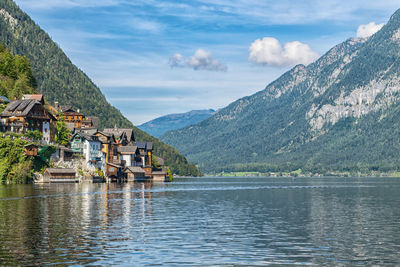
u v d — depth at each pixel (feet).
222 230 211.00
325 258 155.74
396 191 588.50
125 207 307.37
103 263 144.77
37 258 149.38
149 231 204.74
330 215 277.23
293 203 367.04
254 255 158.92
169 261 148.97
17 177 576.20
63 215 253.24
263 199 410.72
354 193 533.55
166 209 302.04
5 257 150.20
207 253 161.07
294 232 207.00
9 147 579.48
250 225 228.43
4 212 262.88
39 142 643.45
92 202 334.03
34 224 217.56
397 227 224.53
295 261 151.33
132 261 148.05
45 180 604.08
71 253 157.07
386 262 151.02
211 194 478.18
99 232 198.70
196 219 250.37
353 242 183.42
